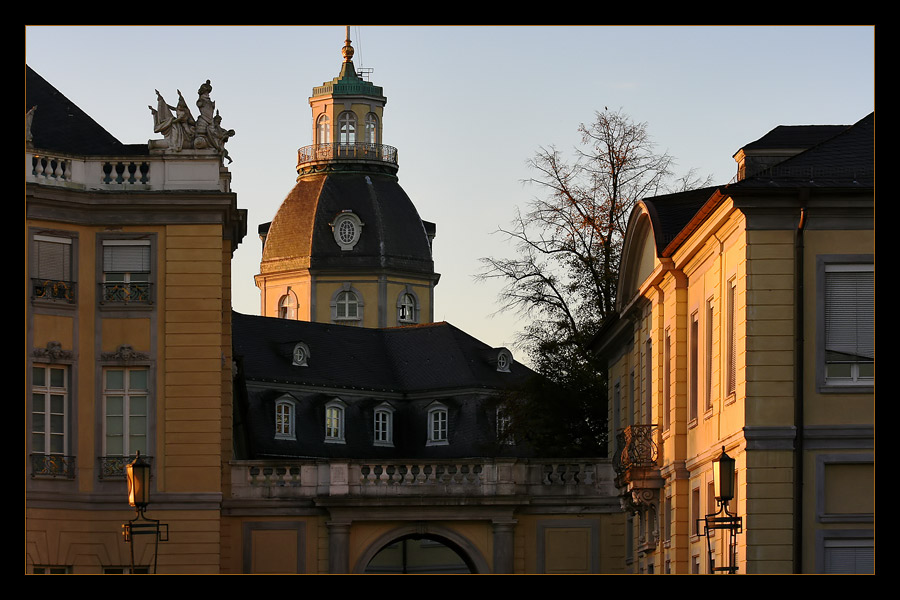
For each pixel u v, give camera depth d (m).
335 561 63.81
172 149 55.88
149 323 55.31
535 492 65.69
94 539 54.00
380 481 64.94
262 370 108.00
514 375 115.25
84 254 55.19
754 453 39.16
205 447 54.88
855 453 38.91
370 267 141.88
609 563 65.44
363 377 113.50
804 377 39.19
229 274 61.25
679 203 52.62
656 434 51.88
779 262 39.62
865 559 38.62
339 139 147.25
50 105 58.22
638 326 57.41
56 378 54.50
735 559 40.31
